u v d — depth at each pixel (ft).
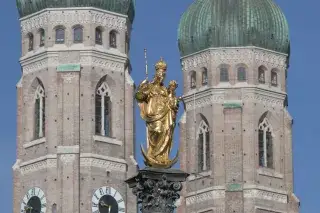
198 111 647.15
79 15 596.70
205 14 648.79
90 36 594.65
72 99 586.45
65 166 578.66
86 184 578.25
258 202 629.92
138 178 254.27
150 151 256.11
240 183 630.74
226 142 635.25
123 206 583.99
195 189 639.76
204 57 646.74
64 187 576.61
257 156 635.25
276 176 640.17
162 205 252.01
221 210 629.10
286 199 640.99
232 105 637.30
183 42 654.53
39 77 596.70
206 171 637.71
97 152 584.40
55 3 596.70
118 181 586.45
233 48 642.63
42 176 583.99
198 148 646.33
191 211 638.94
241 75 641.40
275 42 648.79
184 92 653.71
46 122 588.50
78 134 583.58
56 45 593.83
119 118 594.65
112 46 600.80
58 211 574.97
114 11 603.67
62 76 589.32
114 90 597.11
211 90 640.17
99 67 593.83
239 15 644.27
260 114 640.58
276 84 649.61
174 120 258.57
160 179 252.62
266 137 643.86
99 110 591.37
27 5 605.31
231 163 633.20
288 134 651.25
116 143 590.96
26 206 586.45
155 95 259.19
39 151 588.09
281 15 654.12
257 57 643.86
